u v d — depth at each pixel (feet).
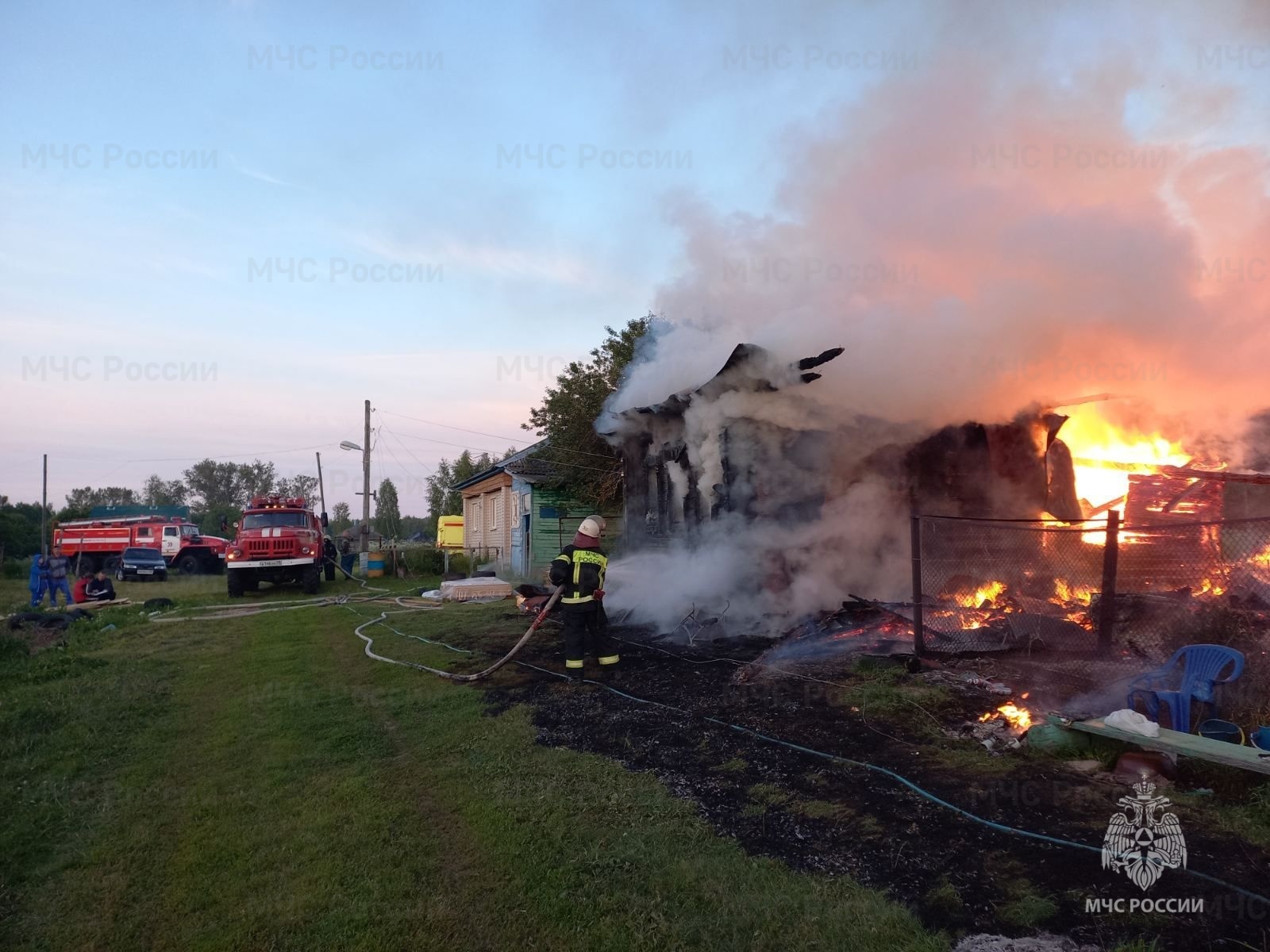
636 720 17.92
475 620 35.94
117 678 25.39
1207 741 12.83
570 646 22.67
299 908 10.36
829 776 13.83
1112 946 8.55
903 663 20.56
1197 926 8.86
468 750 16.65
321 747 17.28
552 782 14.32
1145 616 20.34
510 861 11.48
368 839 12.47
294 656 28.81
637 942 9.25
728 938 9.20
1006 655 20.13
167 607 48.14
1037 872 10.17
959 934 8.95
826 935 9.06
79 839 13.05
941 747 14.85
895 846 11.12
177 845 12.75
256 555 55.01
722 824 12.28
